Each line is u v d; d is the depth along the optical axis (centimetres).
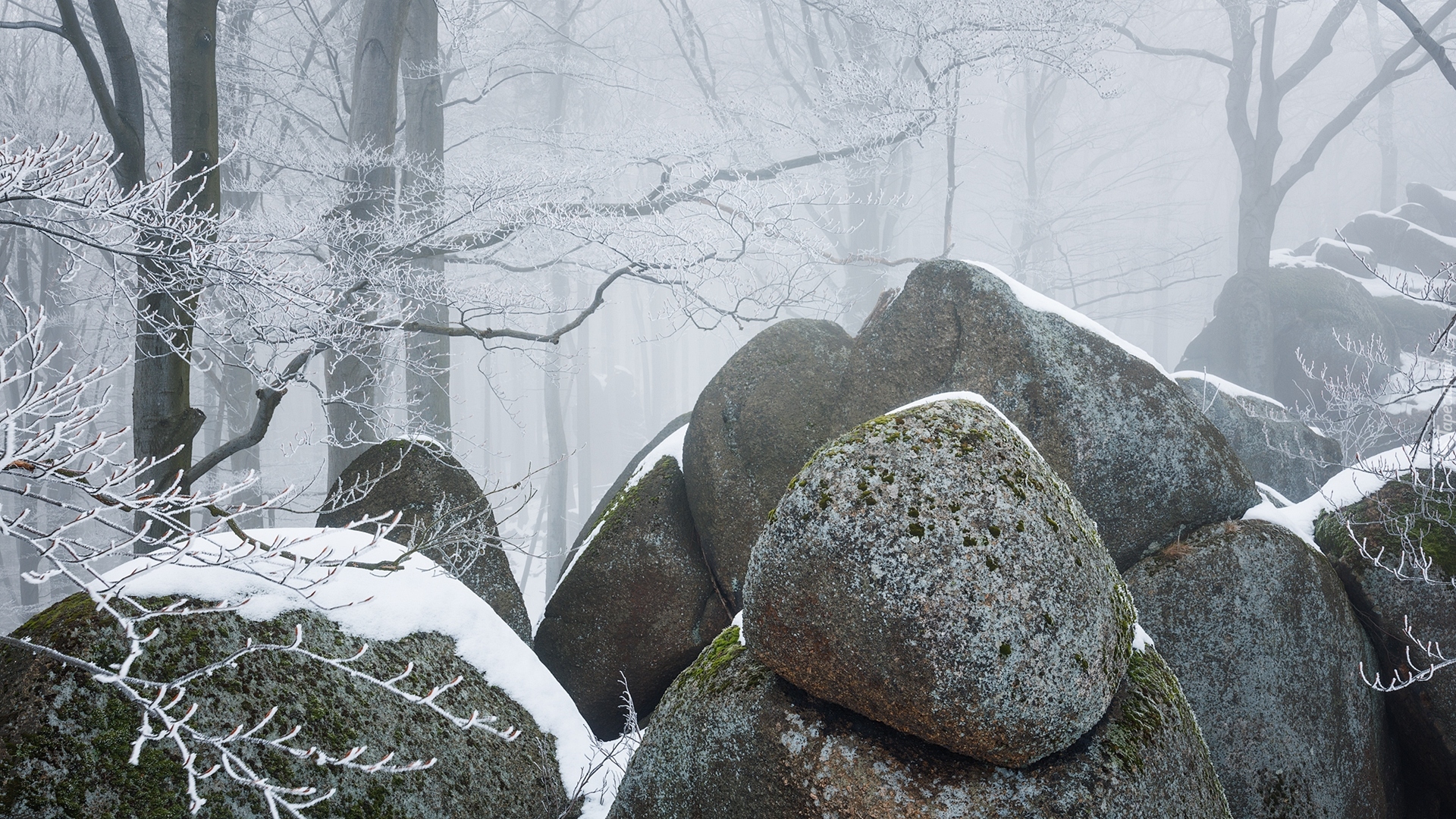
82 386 182
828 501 224
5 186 244
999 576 208
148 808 204
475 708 297
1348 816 339
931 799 209
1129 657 250
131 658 168
